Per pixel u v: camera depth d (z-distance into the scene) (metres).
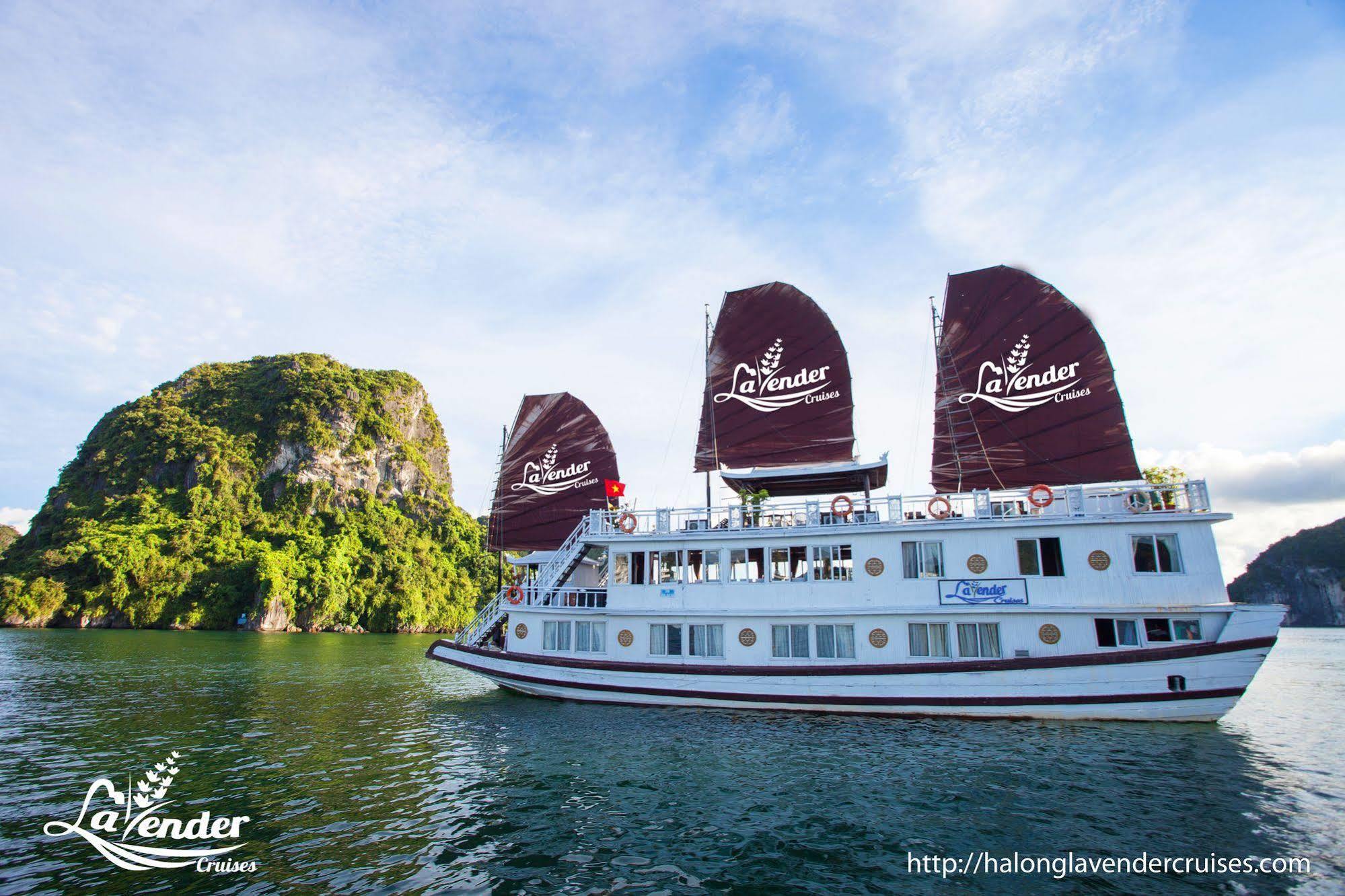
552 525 28.97
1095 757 14.47
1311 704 25.05
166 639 59.56
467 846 10.24
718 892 8.86
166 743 16.83
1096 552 17.55
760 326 25.02
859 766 14.09
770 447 24.19
